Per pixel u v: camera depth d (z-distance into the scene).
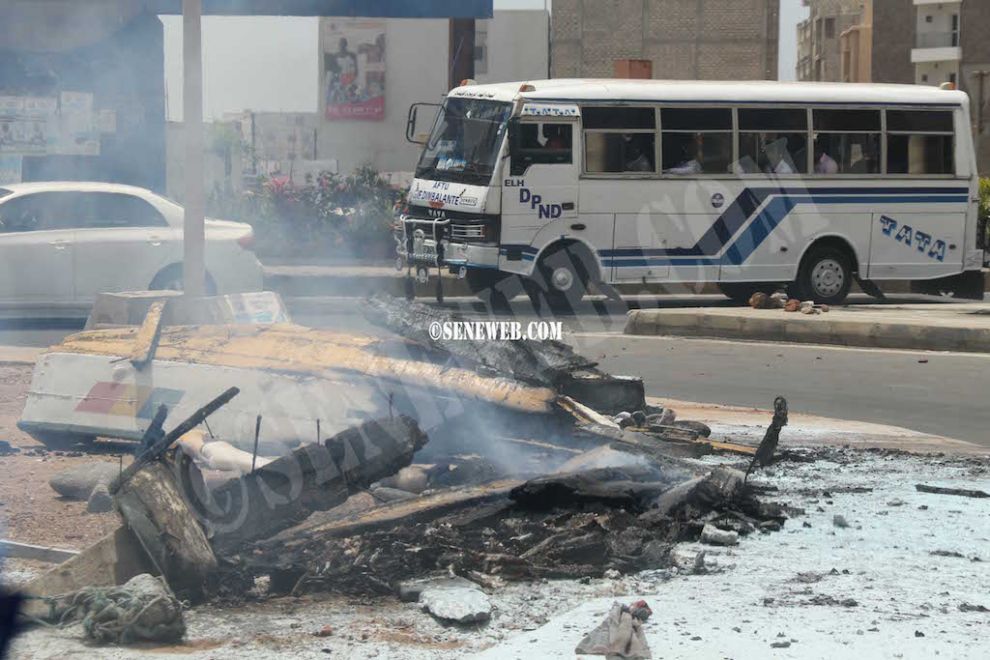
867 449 11.16
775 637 6.03
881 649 5.87
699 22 78.25
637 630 5.92
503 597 6.71
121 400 10.45
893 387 15.58
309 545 7.23
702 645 5.90
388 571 6.94
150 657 5.68
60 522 8.14
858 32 98.06
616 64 32.88
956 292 27.05
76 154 25.75
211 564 6.52
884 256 25.97
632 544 7.51
